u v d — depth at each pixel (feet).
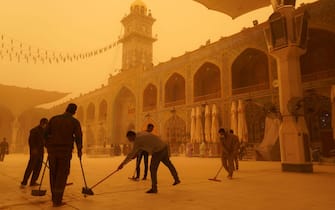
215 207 12.19
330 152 50.49
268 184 19.98
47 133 13.96
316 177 24.68
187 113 82.33
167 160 19.07
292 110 31.35
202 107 77.20
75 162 51.39
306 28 33.45
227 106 71.05
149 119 96.84
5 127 156.25
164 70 93.30
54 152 13.42
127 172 30.66
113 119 116.47
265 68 71.00
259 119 63.98
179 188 18.16
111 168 36.40
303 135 30.76
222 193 15.98
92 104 138.51
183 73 85.81
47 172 30.83
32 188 18.66
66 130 13.85
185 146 79.10
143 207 12.26
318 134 55.83
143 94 101.71
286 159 31.09
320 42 61.67
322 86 54.60
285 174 27.55
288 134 31.35
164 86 92.63
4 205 12.94
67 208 12.25
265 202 13.26
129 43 119.65
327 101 54.19
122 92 115.34
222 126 71.20
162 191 16.93
